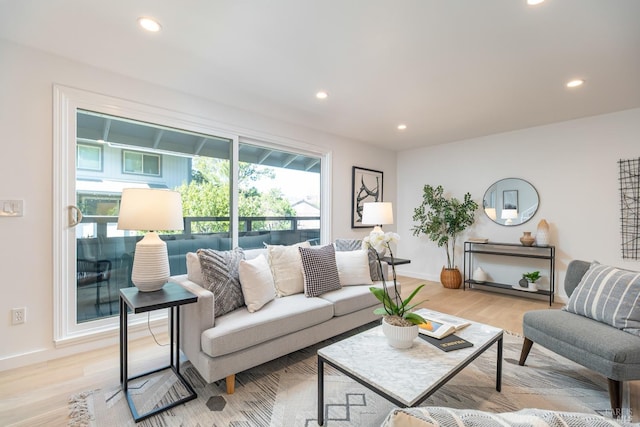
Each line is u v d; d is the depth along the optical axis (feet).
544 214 12.44
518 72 7.84
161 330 8.64
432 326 5.90
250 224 11.27
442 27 6.00
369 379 4.18
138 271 6.00
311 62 7.42
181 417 5.07
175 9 5.51
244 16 5.72
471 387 5.99
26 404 5.33
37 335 6.85
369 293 8.57
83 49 6.83
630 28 5.92
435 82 8.46
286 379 6.31
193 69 7.77
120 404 5.37
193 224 9.66
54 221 7.06
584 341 5.47
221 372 5.56
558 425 1.53
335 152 13.94
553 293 11.95
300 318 6.83
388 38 6.41
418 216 15.83
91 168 7.81
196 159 9.73
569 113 10.95
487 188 14.10
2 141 6.47
